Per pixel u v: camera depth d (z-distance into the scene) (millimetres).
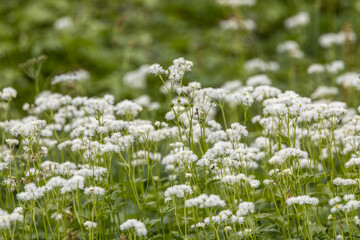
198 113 5789
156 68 5660
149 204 5457
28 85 11195
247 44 15047
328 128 6633
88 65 13000
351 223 5035
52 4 15836
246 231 5125
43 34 14172
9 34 14289
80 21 14672
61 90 8391
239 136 5719
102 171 5336
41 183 5621
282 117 5633
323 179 6488
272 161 5258
